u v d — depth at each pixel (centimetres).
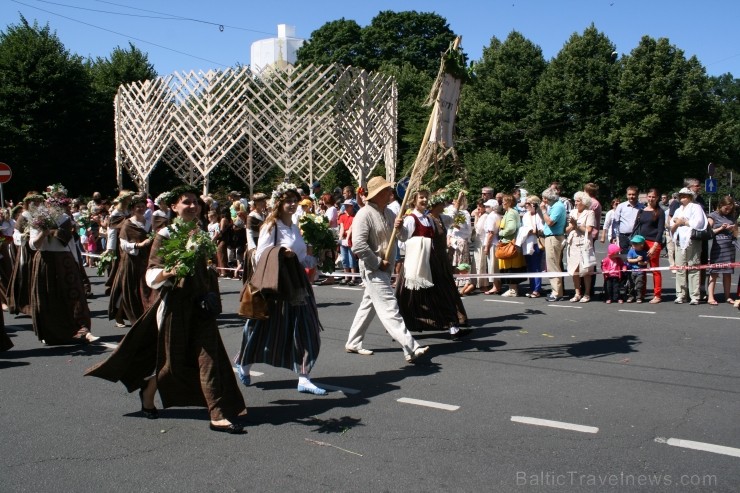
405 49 4866
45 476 405
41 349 753
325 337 790
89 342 784
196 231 467
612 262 980
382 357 692
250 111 1755
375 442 452
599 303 985
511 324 845
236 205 1389
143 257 828
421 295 741
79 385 604
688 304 945
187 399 484
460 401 537
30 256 903
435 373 624
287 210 557
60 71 3058
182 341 467
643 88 3903
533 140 4122
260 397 559
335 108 1738
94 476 404
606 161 4094
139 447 450
